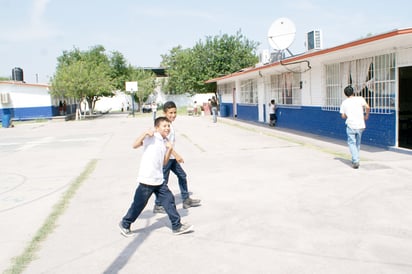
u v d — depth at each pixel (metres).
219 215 5.56
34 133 22.31
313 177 7.57
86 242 4.79
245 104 25.38
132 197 6.84
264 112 21.75
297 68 16.47
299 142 12.82
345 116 8.27
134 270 3.97
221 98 33.47
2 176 9.55
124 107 59.53
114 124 27.42
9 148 15.49
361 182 7.00
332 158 9.52
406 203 5.71
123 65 52.75
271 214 5.48
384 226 4.85
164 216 5.71
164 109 5.69
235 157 10.40
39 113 34.84
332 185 6.88
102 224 5.44
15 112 34.53
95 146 14.77
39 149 14.68
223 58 35.91
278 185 7.09
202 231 4.97
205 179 7.91
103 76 36.53
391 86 10.23
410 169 7.88
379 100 10.80
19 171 10.18
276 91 19.58
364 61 11.41
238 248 4.38
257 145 12.61
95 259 4.28
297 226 4.97
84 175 8.95
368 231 4.70
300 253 4.17
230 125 21.58
